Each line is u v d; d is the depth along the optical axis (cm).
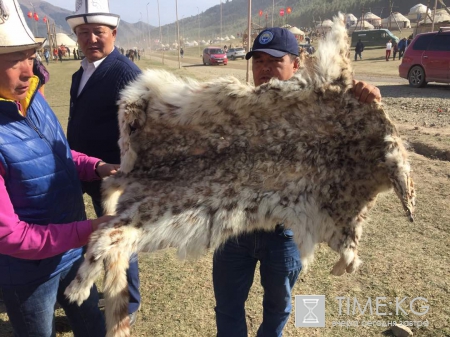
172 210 181
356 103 177
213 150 195
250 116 188
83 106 280
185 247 183
